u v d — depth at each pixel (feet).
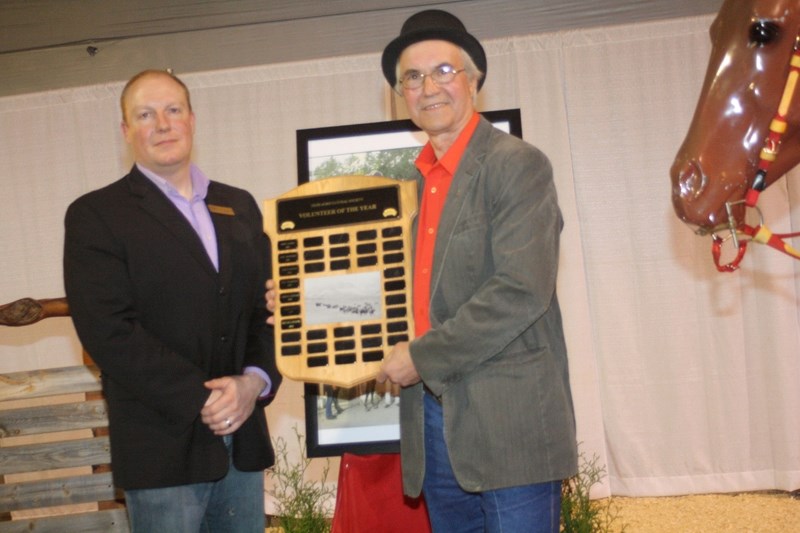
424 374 6.57
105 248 7.28
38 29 15.12
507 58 15.25
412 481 7.20
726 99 6.11
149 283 7.34
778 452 14.70
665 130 15.15
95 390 10.45
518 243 6.42
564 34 15.19
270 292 7.58
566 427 6.65
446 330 6.48
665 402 15.03
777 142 6.01
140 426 7.24
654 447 15.02
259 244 8.15
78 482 10.37
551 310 6.97
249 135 15.64
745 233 6.31
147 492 7.25
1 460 10.40
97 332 7.11
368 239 7.37
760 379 14.88
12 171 16.20
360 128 10.09
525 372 6.57
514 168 6.64
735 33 6.16
